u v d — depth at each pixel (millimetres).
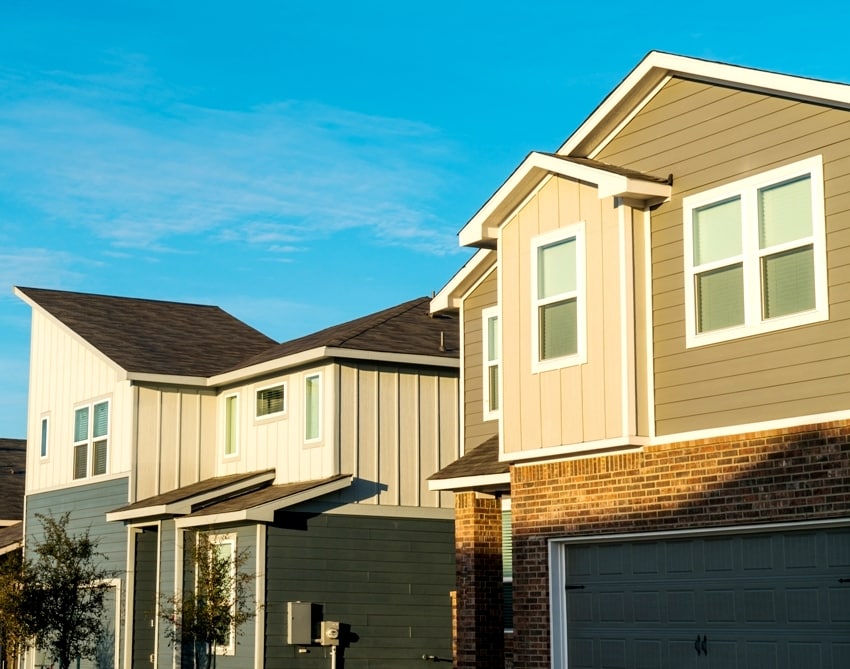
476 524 19734
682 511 15047
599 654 16141
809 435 13703
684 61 15281
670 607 15336
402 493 25047
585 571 16469
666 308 15508
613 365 15688
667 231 15617
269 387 26547
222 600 23297
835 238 13656
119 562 27125
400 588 24641
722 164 15023
